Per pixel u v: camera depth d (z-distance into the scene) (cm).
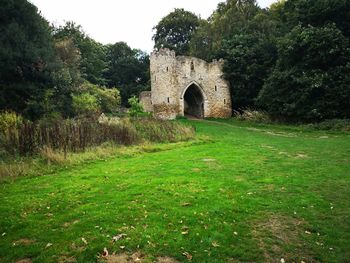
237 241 613
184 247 585
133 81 6500
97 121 1908
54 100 2530
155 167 1217
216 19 4775
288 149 1642
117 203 801
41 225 698
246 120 3409
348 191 892
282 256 570
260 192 888
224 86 4025
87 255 565
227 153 1536
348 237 630
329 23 2948
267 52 3816
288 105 2920
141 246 590
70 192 919
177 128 2164
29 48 2498
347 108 2756
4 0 2450
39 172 1184
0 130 1559
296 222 696
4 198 884
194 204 785
